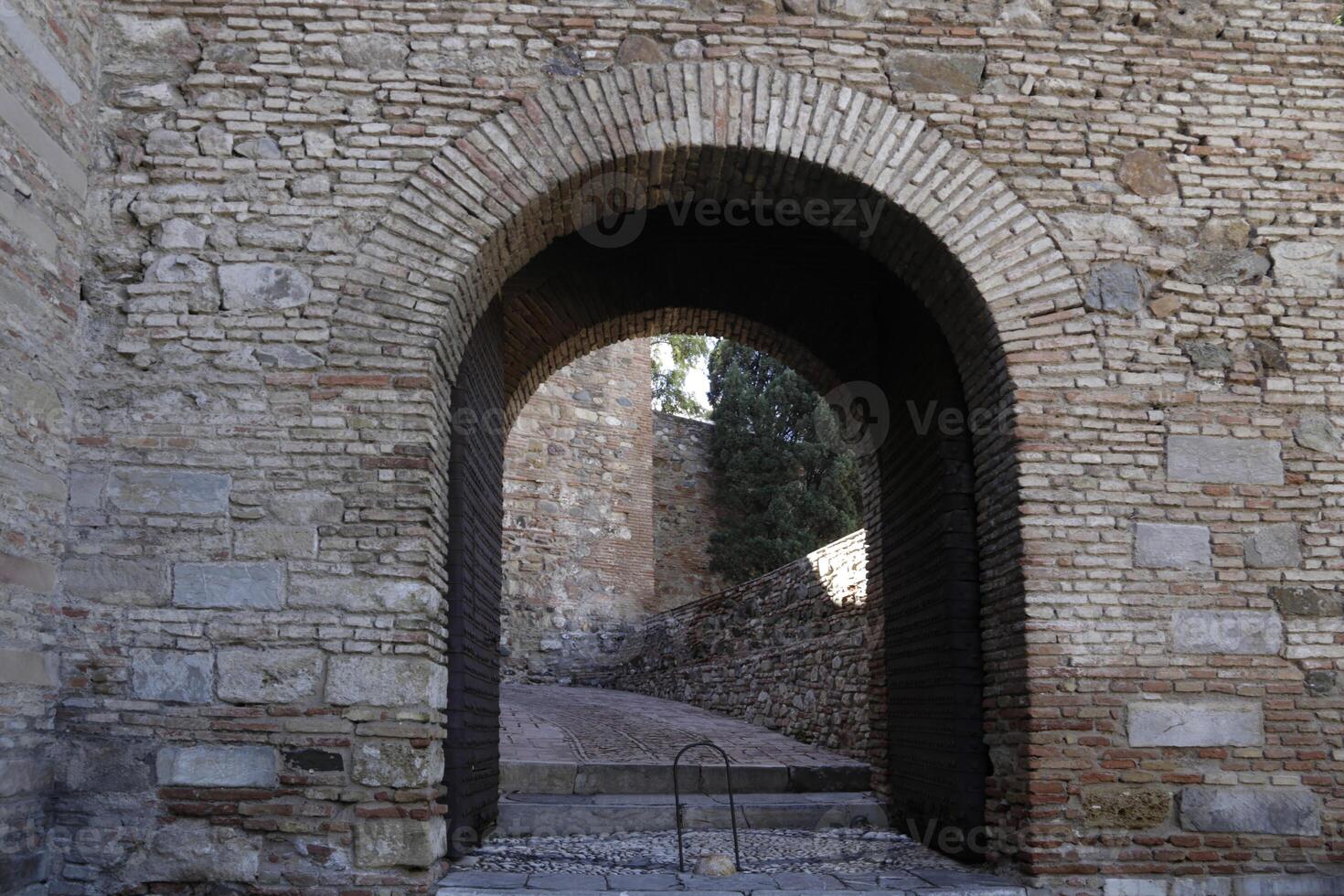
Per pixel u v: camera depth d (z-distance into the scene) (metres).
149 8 5.29
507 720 10.38
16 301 4.50
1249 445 5.32
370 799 4.70
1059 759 5.02
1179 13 5.66
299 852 4.66
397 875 4.65
